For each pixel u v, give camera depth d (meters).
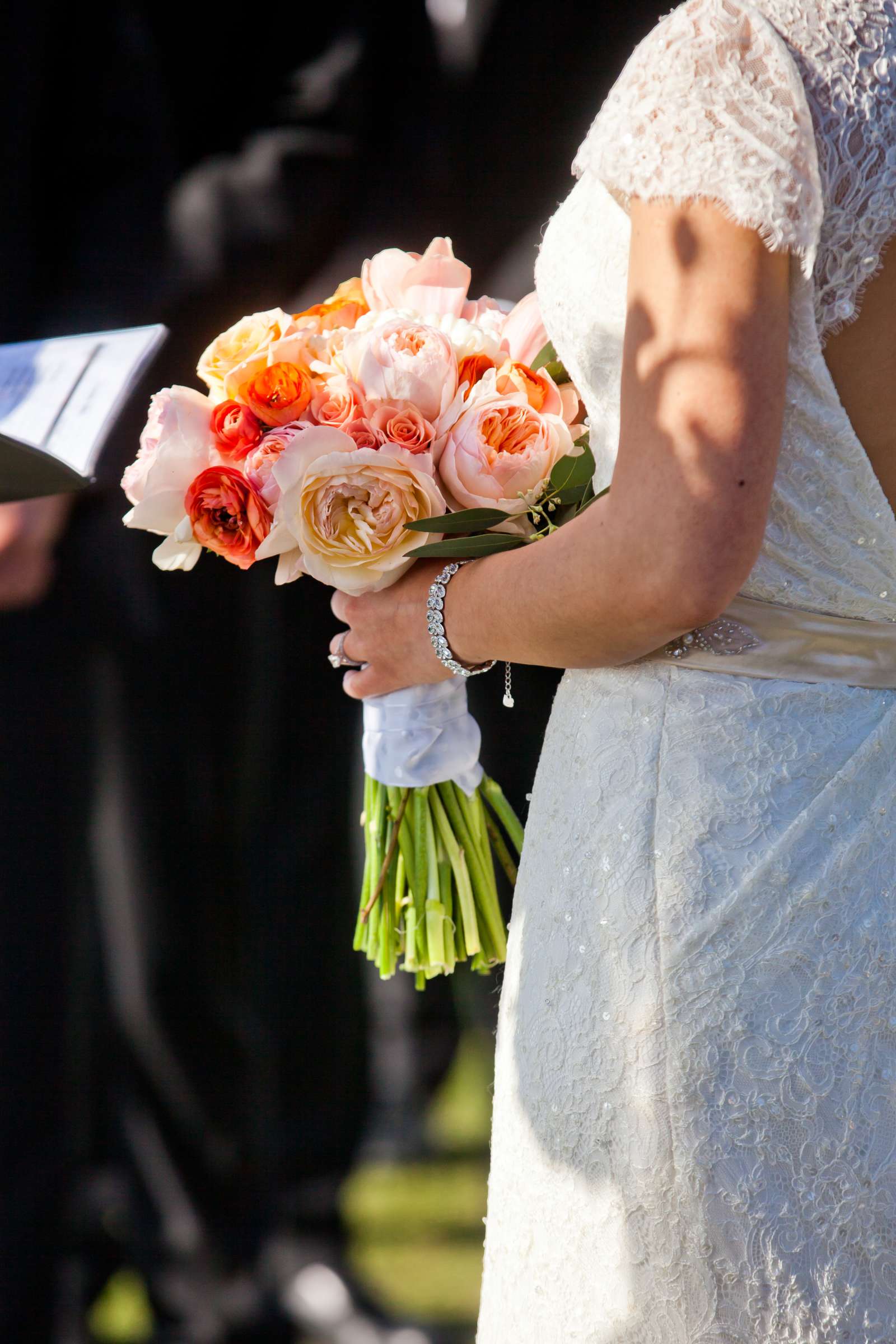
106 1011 8.01
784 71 3.20
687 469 3.19
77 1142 7.16
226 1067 8.09
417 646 4.17
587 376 3.84
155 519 4.34
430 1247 9.15
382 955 4.97
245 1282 8.12
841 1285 3.59
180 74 7.56
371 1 7.59
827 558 3.60
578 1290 3.84
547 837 4.03
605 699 3.86
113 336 5.10
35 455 4.11
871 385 3.46
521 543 3.98
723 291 3.18
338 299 4.65
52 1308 7.04
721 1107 3.60
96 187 7.24
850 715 3.67
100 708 7.70
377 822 4.87
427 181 7.70
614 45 7.70
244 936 8.13
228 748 8.05
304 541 4.04
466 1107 11.10
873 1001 3.62
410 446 4.08
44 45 6.93
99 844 7.88
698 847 3.65
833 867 3.61
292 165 7.49
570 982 3.86
